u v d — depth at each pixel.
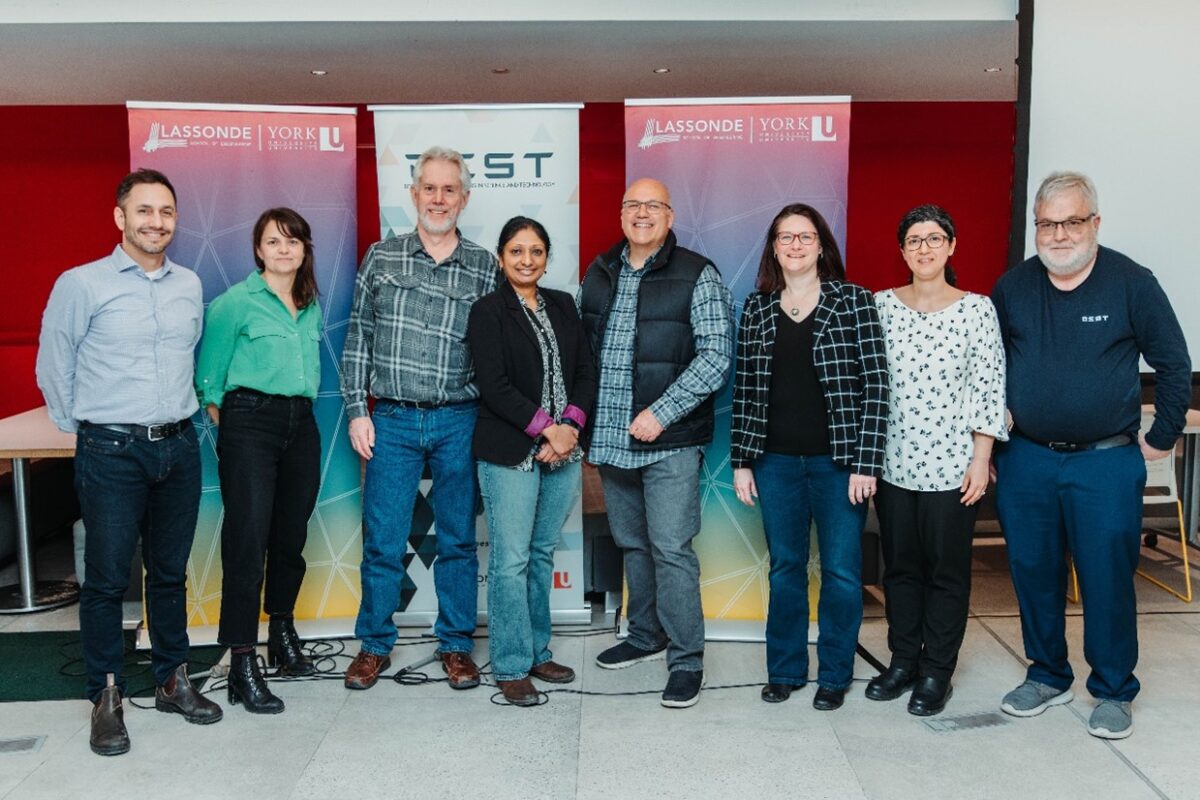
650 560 3.55
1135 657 3.08
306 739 3.02
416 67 5.84
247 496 3.18
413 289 3.30
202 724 3.12
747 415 3.20
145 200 2.86
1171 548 5.04
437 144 3.77
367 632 3.45
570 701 3.28
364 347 3.38
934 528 3.10
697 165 3.75
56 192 7.97
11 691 3.41
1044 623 3.18
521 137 3.77
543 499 3.30
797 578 3.24
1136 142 4.21
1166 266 4.26
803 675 3.30
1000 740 2.98
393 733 3.05
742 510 3.87
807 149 3.73
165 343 2.96
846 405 3.05
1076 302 2.97
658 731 3.05
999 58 5.61
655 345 3.22
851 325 3.06
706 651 3.74
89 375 2.90
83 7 4.58
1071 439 3.00
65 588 4.54
